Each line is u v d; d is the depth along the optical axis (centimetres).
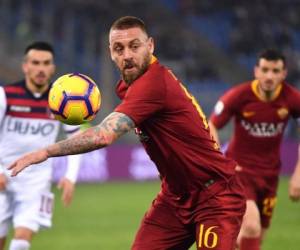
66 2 9019
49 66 2597
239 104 2770
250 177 2798
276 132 2794
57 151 1573
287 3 10212
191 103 1781
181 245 1914
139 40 1689
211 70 9462
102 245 3709
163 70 1741
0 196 2589
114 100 7612
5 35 8206
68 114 1758
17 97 2594
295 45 9994
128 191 6612
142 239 1909
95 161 7350
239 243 2544
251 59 9725
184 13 10081
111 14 9300
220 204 1803
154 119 1742
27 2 8781
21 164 1545
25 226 2547
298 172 2662
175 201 1875
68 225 4547
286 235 3966
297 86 9038
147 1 9806
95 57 8638
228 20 10144
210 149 1805
